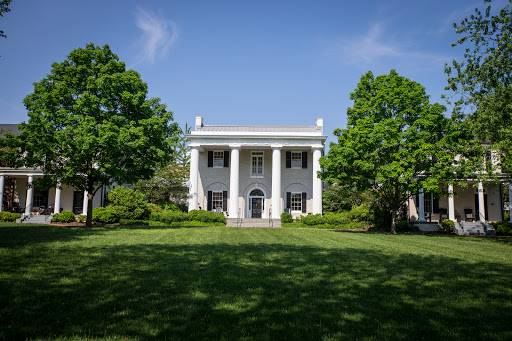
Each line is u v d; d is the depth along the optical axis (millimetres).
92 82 21203
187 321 5285
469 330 5266
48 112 20719
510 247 16391
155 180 35875
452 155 21469
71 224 28672
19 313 5387
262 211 36531
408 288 7578
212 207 36188
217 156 36844
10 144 20016
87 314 5492
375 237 19641
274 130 37250
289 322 5352
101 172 23109
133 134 21281
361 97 24234
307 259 10875
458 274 9172
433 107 21531
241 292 6887
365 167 21406
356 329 5172
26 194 36219
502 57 17172
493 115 17469
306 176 36281
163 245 13312
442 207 34281
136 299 6273
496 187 33938
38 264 8922
